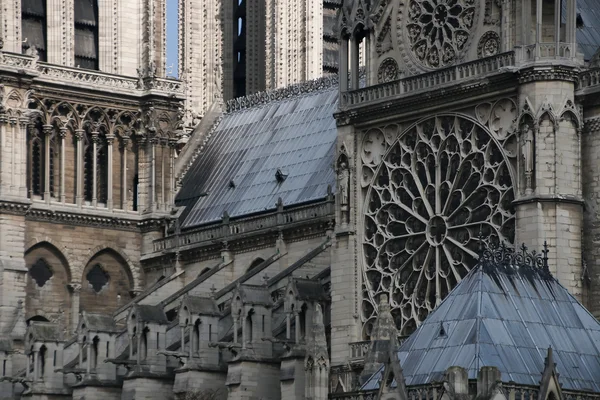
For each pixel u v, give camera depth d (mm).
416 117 185375
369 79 191125
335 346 189375
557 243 170875
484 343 133250
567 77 173375
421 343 137000
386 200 187500
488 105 178750
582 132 174250
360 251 189125
